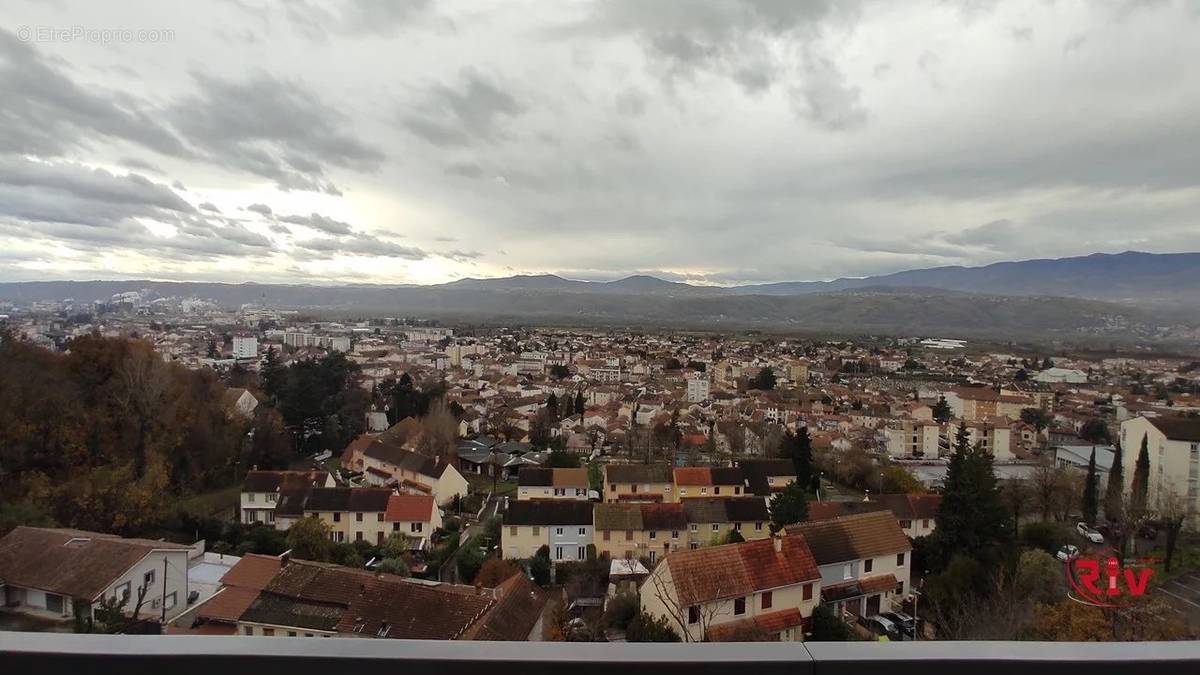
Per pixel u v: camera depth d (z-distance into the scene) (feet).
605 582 81.76
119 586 56.24
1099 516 103.40
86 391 109.50
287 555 69.92
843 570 60.59
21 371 101.45
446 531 105.09
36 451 96.73
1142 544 86.94
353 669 6.36
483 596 55.01
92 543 59.52
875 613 61.77
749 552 52.54
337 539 99.30
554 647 6.50
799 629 51.06
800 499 93.09
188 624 55.36
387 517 98.58
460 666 6.38
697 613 48.32
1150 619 38.73
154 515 91.81
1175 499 91.35
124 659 6.35
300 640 6.53
